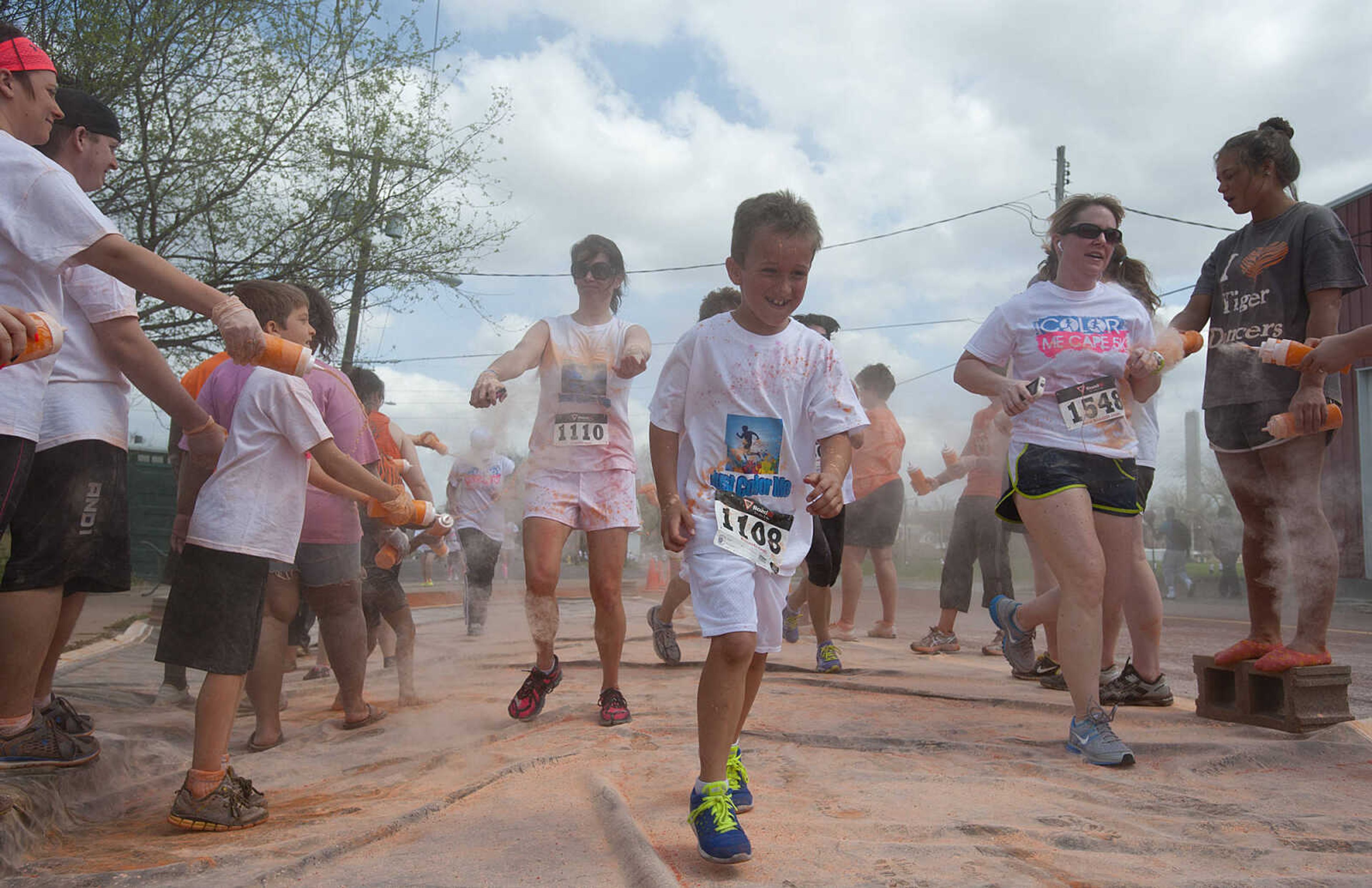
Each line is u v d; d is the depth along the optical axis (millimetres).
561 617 9805
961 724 3625
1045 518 3262
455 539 6777
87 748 2584
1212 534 4707
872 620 9664
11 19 9492
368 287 12820
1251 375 3521
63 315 2252
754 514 2320
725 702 2158
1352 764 2977
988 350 3564
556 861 2043
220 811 2355
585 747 3182
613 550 3734
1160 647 7488
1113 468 3379
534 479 3820
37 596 2389
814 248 2414
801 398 2432
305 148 11961
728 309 4824
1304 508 3459
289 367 2168
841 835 2223
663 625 5441
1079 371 3383
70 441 2438
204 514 2482
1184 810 2479
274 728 3562
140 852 2182
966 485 6043
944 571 6246
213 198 11438
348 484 2668
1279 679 3479
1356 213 15867
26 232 2068
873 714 3816
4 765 2369
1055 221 3568
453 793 2557
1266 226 3627
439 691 4641
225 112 11352
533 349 3799
